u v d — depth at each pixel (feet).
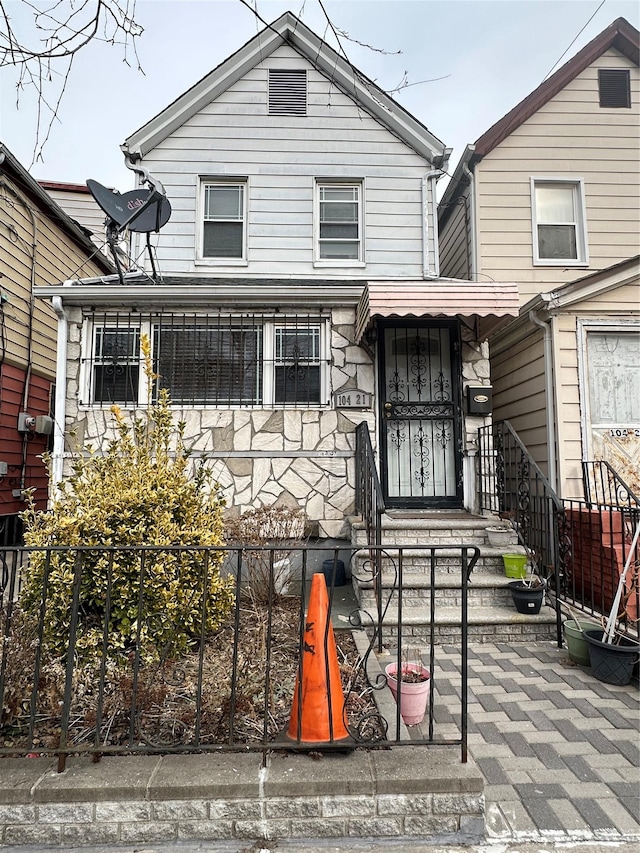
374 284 18.31
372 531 16.97
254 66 26.66
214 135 26.14
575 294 20.33
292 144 26.37
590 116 27.86
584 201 27.43
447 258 32.12
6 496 25.64
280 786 7.30
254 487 20.13
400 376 21.74
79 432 20.07
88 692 9.63
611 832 7.50
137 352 20.80
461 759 7.79
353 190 26.81
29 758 7.93
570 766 8.98
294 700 8.43
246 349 21.09
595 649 12.30
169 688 9.62
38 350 28.60
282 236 25.84
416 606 15.33
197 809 7.27
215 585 11.16
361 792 7.36
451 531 17.66
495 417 26.40
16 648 9.14
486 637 14.61
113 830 7.23
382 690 10.27
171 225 25.45
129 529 10.30
